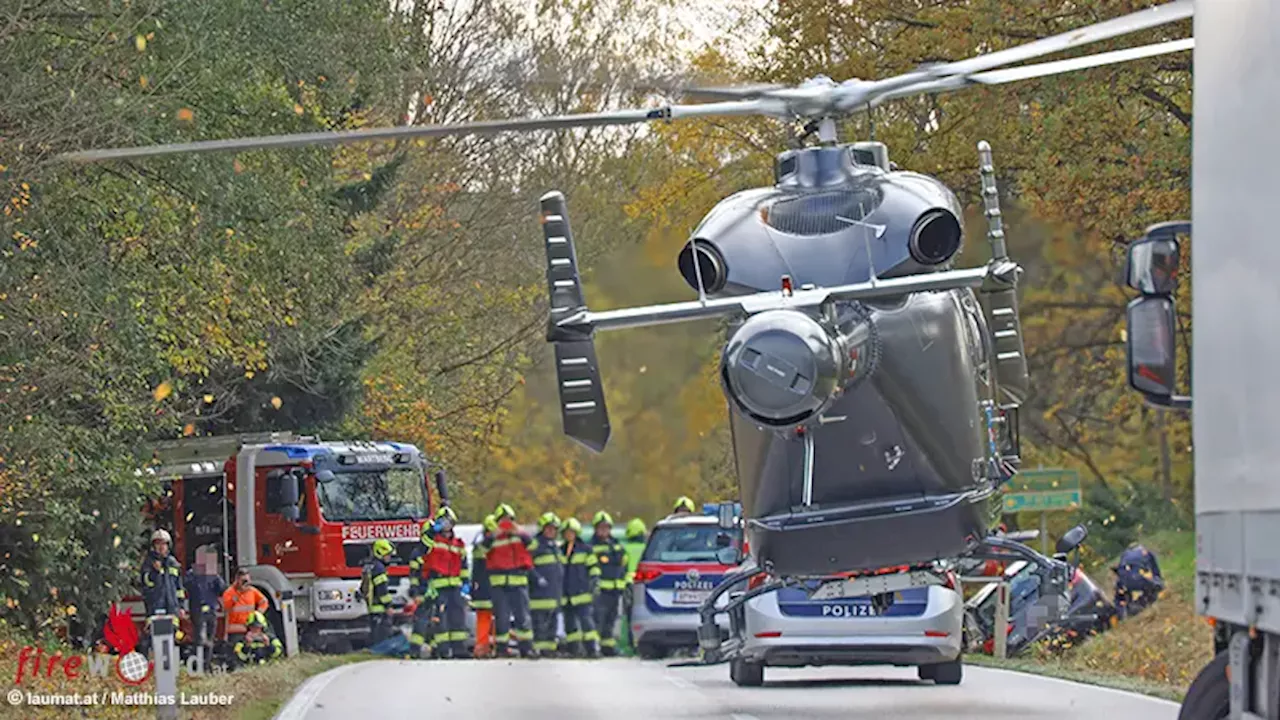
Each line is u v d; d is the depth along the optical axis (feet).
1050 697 111.04
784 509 89.10
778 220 87.66
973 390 89.45
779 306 83.66
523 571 186.60
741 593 106.83
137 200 142.72
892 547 88.99
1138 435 295.89
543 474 411.34
